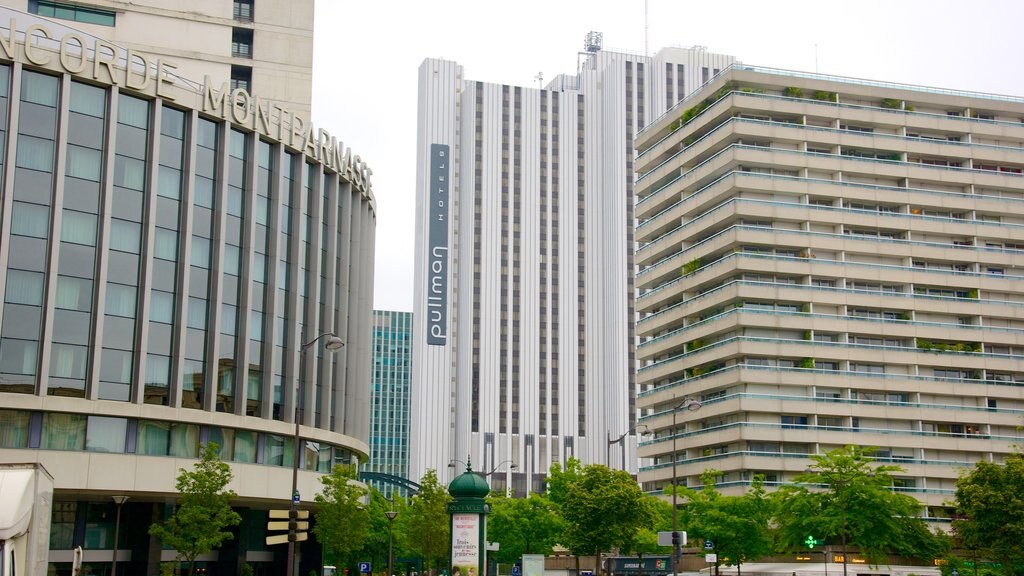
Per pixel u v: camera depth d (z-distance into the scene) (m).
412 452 197.00
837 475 85.69
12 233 60.72
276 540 48.09
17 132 61.50
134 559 65.94
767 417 109.38
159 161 66.69
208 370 67.31
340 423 78.94
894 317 115.62
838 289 113.44
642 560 87.56
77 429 61.38
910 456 111.38
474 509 53.44
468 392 198.75
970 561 96.00
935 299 115.62
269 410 70.50
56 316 61.41
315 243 76.88
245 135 72.12
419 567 122.94
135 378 63.72
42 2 86.44
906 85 121.75
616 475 88.31
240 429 68.69
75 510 64.56
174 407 64.81
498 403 199.62
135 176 65.56
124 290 64.19
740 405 108.00
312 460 75.12
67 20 86.94
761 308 112.81
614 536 85.75
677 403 122.69
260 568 76.69
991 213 120.25
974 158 120.88
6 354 59.75
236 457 68.31
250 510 76.38
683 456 119.88
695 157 122.56
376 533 112.81
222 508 59.22
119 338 63.59
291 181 75.56
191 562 58.66
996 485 77.81
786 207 114.06
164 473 63.66
